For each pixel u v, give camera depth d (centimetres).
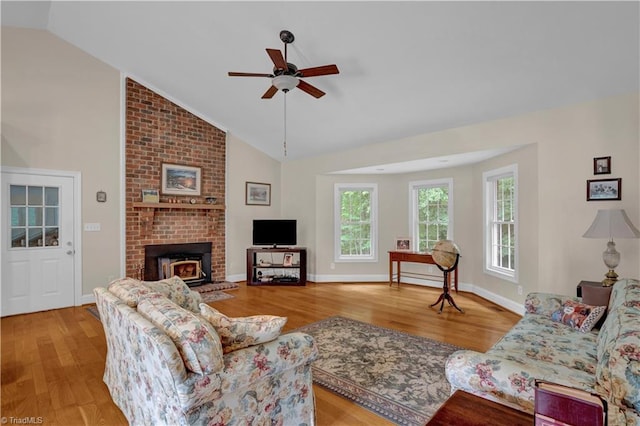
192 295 289
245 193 638
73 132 456
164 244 536
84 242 464
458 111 401
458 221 545
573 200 348
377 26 304
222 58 408
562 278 356
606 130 327
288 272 655
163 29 387
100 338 338
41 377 257
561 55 291
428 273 589
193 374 143
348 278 633
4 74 408
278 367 170
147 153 521
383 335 343
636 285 217
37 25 423
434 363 279
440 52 317
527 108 370
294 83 302
